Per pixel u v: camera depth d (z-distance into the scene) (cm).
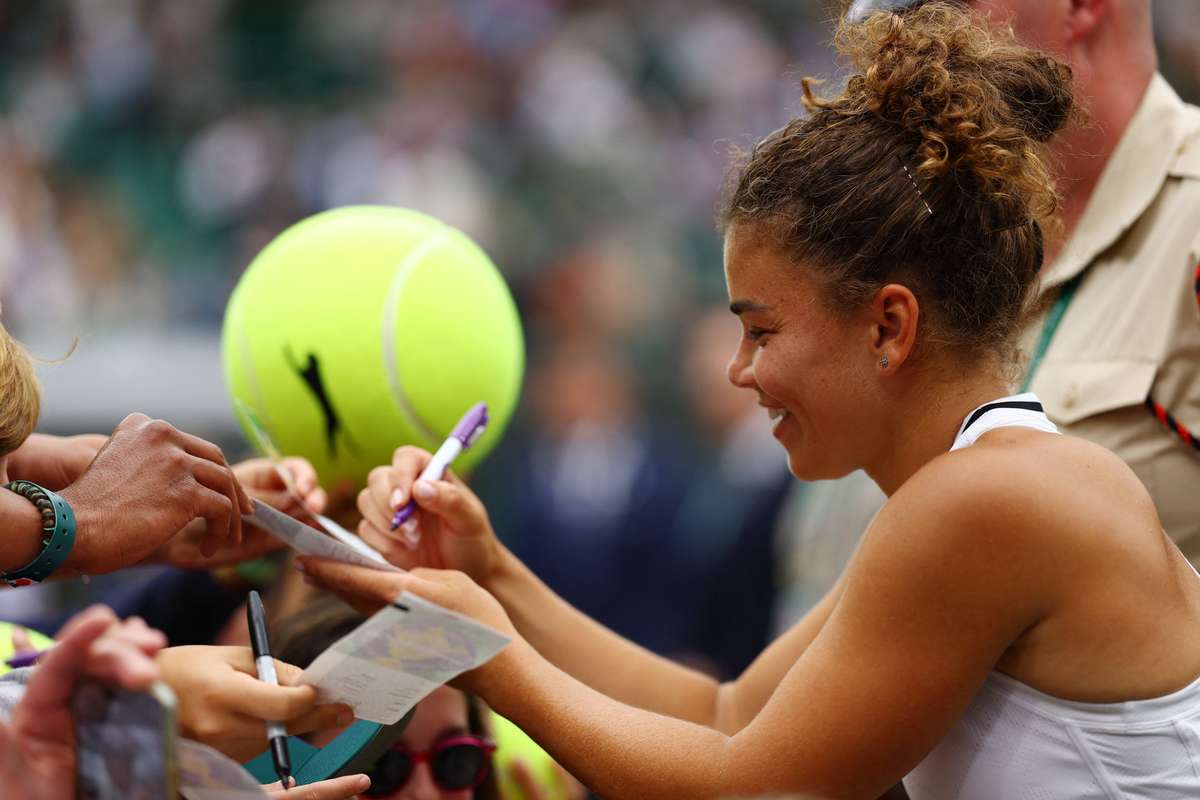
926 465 286
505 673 297
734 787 280
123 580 533
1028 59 313
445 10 1580
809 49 1644
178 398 1084
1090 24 404
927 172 287
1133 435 395
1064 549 272
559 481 1060
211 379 1097
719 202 330
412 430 367
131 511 297
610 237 1373
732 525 887
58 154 1528
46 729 216
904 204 288
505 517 1123
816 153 295
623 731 291
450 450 350
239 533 320
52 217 1422
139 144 1541
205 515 310
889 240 288
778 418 312
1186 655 278
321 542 303
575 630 371
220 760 221
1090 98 405
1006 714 286
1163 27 1197
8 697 266
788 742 279
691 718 373
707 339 1069
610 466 1049
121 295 1323
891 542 277
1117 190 404
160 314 1283
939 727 277
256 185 1445
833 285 292
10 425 285
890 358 292
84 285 1345
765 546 865
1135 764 277
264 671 264
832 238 290
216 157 1485
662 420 1209
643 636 973
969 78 296
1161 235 398
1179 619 281
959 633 273
